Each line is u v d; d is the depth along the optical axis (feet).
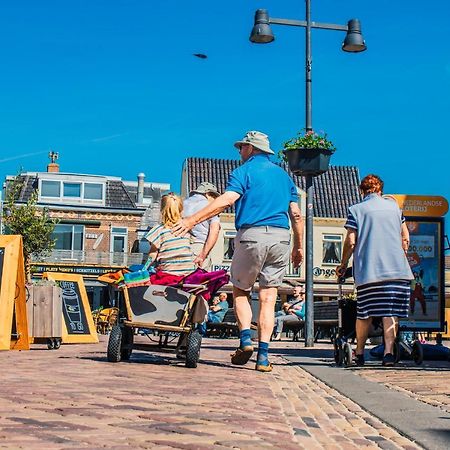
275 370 26.17
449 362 29.94
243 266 25.66
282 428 12.67
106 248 175.11
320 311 66.95
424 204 32.94
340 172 172.24
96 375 20.45
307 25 55.52
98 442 10.36
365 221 27.17
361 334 27.84
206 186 34.50
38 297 35.35
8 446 9.80
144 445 10.29
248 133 26.30
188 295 25.22
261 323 25.64
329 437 12.32
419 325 32.58
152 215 185.47
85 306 44.19
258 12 55.52
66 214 173.47
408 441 12.17
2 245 33.73
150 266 26.30
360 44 56.29
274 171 25.88
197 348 24.98
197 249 33.68
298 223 26.50
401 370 26.11
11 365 23.44
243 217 25.45
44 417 12.42
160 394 16.51
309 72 55.01
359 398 17.65
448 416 14.65
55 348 35.91
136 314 25.54
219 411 14.19
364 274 27.12
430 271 32.73
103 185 178.70
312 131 51.83
